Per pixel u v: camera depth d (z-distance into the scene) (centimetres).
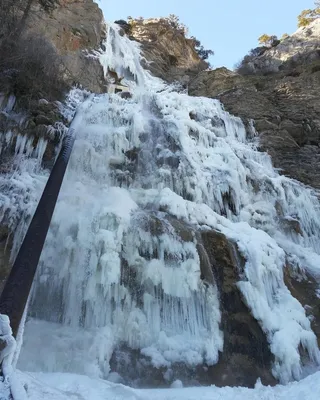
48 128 991
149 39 2838
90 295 622
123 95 1497
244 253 761
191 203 883
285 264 825
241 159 1241
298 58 2633
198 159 1111
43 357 532
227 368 596
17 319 411
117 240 688
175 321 640
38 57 1213
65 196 791
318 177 1396
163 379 556
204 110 1530
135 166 1020
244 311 673
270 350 624
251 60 2956
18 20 1405
